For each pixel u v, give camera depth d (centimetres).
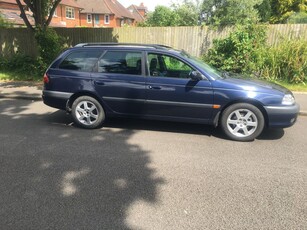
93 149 495
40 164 434
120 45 588
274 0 2412
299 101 823
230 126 548
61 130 592
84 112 597
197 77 531
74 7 4675
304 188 379
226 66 1075
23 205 331
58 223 301
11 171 411
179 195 357
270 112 522
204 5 1855
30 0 1205
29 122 645
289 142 545
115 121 656
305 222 310
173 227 299
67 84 591
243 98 523
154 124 640
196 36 1220
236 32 1084
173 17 2031
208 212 325
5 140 530
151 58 561
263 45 1098
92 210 324
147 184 382
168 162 450
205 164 445
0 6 3181
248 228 299
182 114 555
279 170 429
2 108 770
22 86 1013
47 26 1216
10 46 1399
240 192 367
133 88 561
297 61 999
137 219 311
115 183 384
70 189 367
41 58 1184
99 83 575
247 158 470
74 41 1360
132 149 498
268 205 340
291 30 1086
